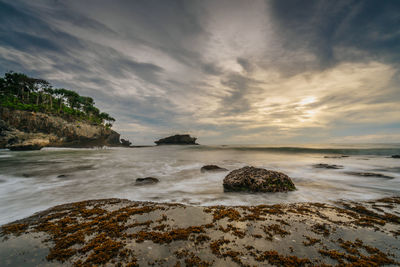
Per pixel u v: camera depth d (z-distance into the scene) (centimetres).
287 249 142
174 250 142
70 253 138
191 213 217
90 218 209
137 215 211
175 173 567
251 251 140
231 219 198
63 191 359
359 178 463
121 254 136
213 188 380
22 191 359
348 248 142
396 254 135
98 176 521
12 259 132
